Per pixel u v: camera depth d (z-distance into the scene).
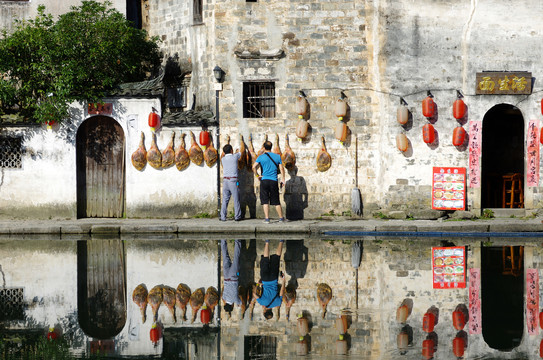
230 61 18.66
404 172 18.53
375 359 7.10
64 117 18.20
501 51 18.44
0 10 20.28
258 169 18.61
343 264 12.41
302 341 7.84
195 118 18.48
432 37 18.39
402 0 18.33
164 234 16.61
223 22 18.64
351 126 18.58
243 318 8.95
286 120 18.66
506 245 14.64
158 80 18.75
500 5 18.31
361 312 9.16
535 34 18.42
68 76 17.56
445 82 18.42
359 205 18.36
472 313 9.05
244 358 7.24
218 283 11.02
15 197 18.30
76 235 16.48
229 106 18.69
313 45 18.58
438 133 18.48
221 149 18.69
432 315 8.96
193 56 19.98
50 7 20.50
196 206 18.61
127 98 18.38
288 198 18.61
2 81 17.64
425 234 16.50
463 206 18.39
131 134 18.44
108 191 18.77
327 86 18.59
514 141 21.88
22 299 10.12
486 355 7.25
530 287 10.51
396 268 12.05
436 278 11.22
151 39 21.23
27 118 18.22
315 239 15.63
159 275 11.66
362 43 18.52
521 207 19.45
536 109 18.50
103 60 18.55
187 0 20.08
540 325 8.49
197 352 7.49
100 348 7.70
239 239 15.66
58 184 18.33
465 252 13.66
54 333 8.37
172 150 18.50
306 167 18.64
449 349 7.47
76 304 9.83
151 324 8.74
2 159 18.27
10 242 15.30
